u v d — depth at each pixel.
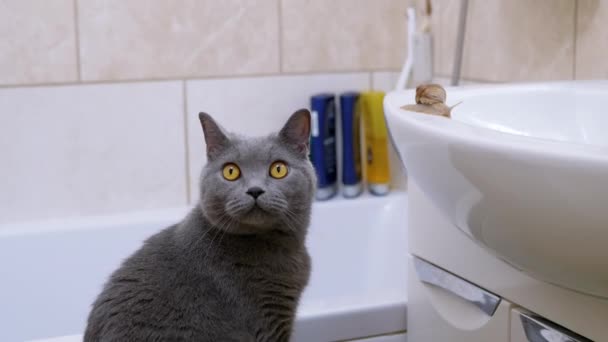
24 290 1.81
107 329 0.98
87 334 1.00
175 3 1.94
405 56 2.14
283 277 1.08
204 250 1.05
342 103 2.05
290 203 1.08
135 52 1.93
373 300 1.31
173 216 1.94
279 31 2.06
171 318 0.99
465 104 1.08
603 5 1.33
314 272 1.98
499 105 1.12
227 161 1.07
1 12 1.81
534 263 0.77
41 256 1.83
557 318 0.94
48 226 1.85
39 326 1.82
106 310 1.00
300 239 1.13
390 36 2.18
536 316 0.99
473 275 1.12
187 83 1.99
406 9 2.11
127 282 1.02
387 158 2.09
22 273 1.81
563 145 0.65
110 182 1.96
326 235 2.00
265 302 1.07
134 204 1.99
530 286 0.99
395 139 0.92
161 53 1.95
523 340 1.01
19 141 1.87
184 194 2.03
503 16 1.66
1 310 1.80
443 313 1.20
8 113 1.85
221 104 2.03
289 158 1.09
